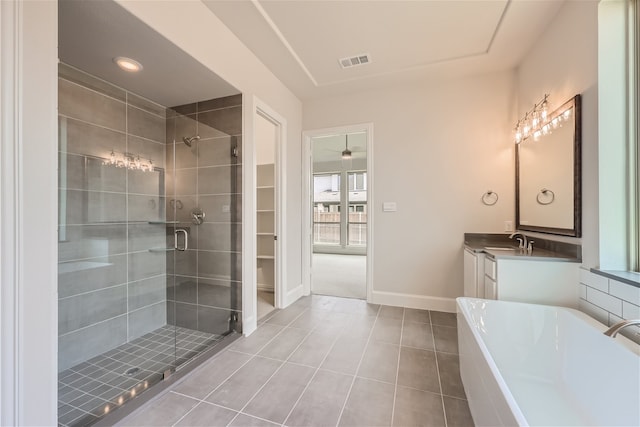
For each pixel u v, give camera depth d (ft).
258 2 6.44
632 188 5.43
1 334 3.15
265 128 12.86
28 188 3.36
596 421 4.34
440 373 6.19
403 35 7.67
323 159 25.66
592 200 5.78
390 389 5.63
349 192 25.86
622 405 3.96
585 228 6.02
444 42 7.98
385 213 10.91
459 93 10.04
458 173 10.07
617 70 5.47
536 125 7.79
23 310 3.32
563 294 6.39
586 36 5.88
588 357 4.75
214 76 7.05
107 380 5.94
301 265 12.11
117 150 7.63
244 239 8.09
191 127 8.65
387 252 10.89
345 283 14.43
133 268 8.04
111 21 4.99
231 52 7.49
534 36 7.72
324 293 12.51
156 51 5.97
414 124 10.56
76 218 6.72
